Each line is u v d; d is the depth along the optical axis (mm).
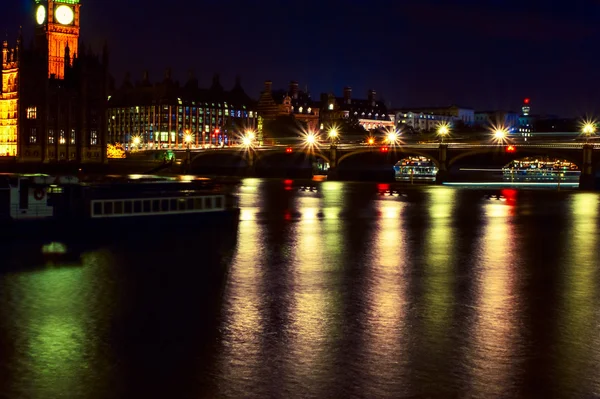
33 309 34094
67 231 60062
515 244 58938
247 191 134625
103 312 33594
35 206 59531
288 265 47250
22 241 56562
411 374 25016
